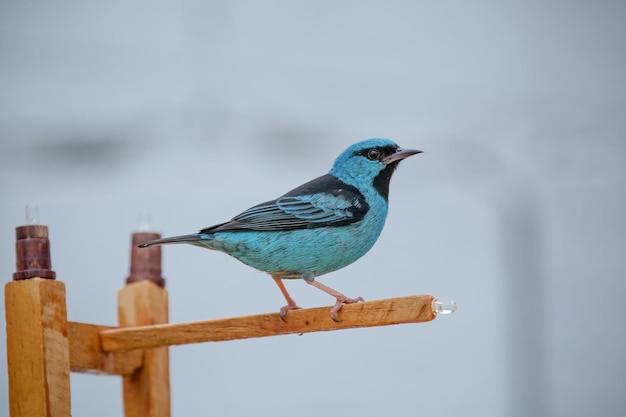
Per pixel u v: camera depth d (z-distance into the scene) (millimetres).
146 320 12375
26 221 10461
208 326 10727
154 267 12711
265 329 10469
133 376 11977
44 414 9930
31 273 10195
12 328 10188
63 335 10258
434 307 9570
